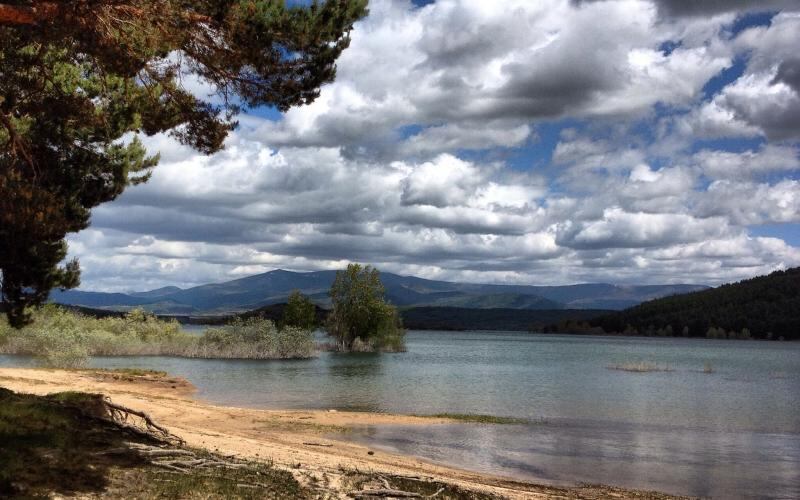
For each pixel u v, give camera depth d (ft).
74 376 99.55
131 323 216.95
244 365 174.60
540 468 55.16
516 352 340.39
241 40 33.17
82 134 46.01
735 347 490.08
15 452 28.02
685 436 77.05
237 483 32.17
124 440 37.04
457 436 69.72
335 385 125.90
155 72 38.58
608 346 477.36
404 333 289.53
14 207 36.11
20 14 28.68
